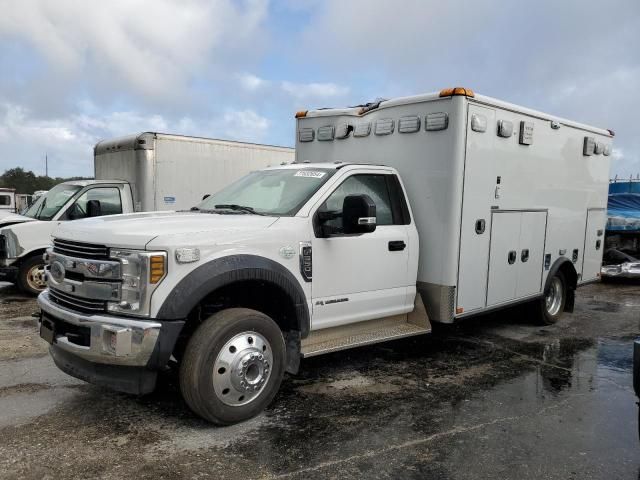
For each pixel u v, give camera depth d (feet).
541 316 24.89
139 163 34.30
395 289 18.29
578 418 14.60
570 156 24.97
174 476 11.14
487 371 18.52
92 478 11.00
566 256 25.63
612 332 24.63
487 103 19.21
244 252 13.85
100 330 12.42
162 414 14.23
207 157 38.22
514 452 12.53
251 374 13.66
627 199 44.42
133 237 12.69
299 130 23.40
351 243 16.69
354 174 17.63
